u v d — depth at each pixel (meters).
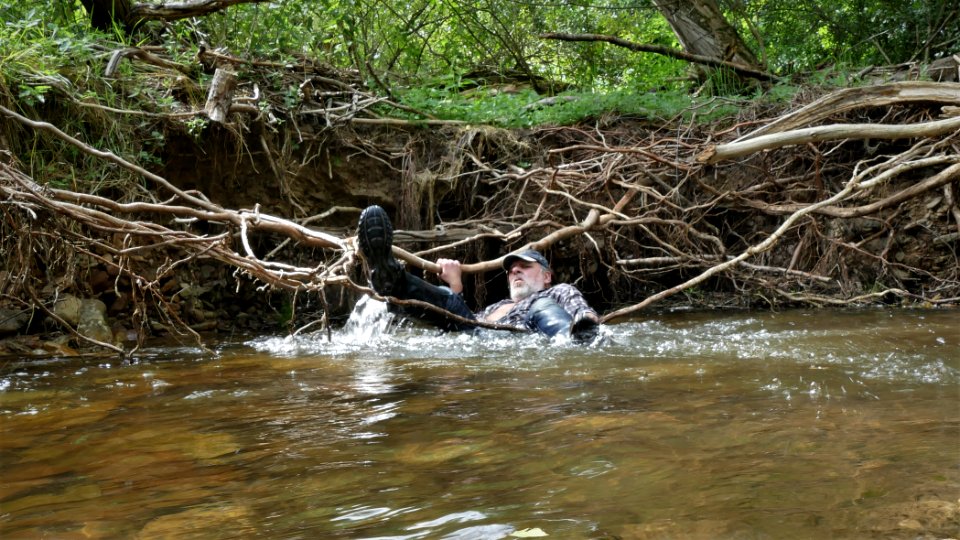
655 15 12.00
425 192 7.21
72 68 5.84
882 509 1.42
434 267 5.34
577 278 7.75
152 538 1.43
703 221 7.60
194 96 6.56
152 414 2.69
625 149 6.26
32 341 4.79
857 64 10.15
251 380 3.38
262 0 6.81
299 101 6.88
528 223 6.35
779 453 1.84
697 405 2.47
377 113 7.57
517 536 1.35
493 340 4.65
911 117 7.08
